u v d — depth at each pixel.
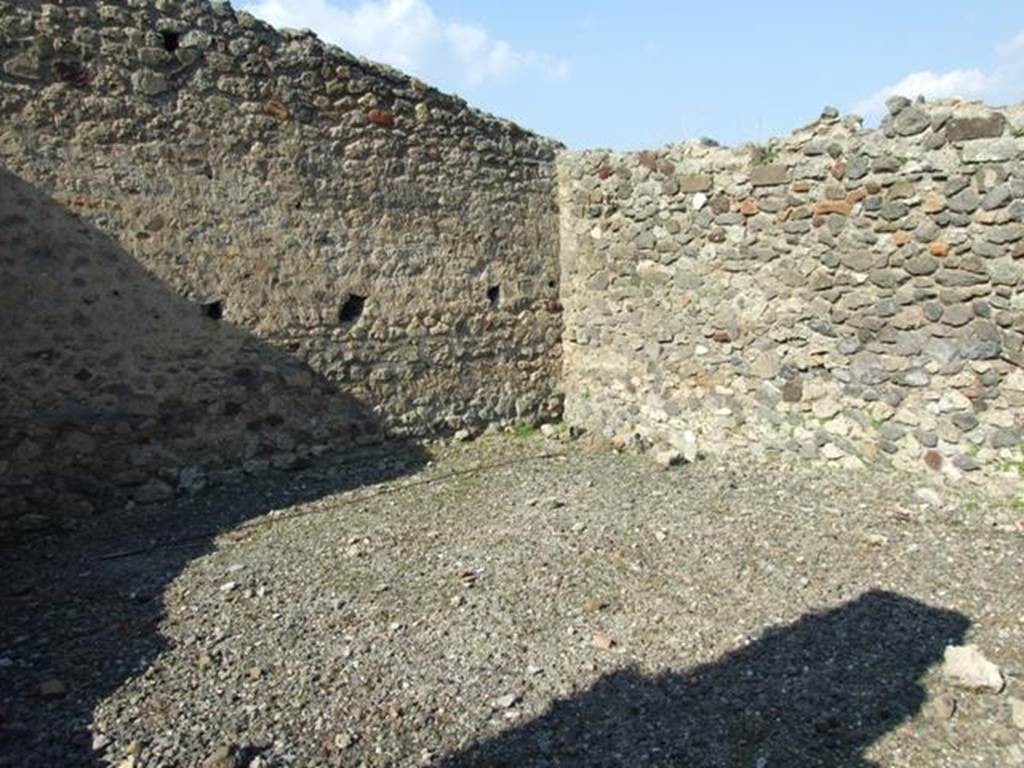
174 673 3.39
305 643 3.66
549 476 6.47
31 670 3.42
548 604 4.04
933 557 4.45
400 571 4.50
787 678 3.30
